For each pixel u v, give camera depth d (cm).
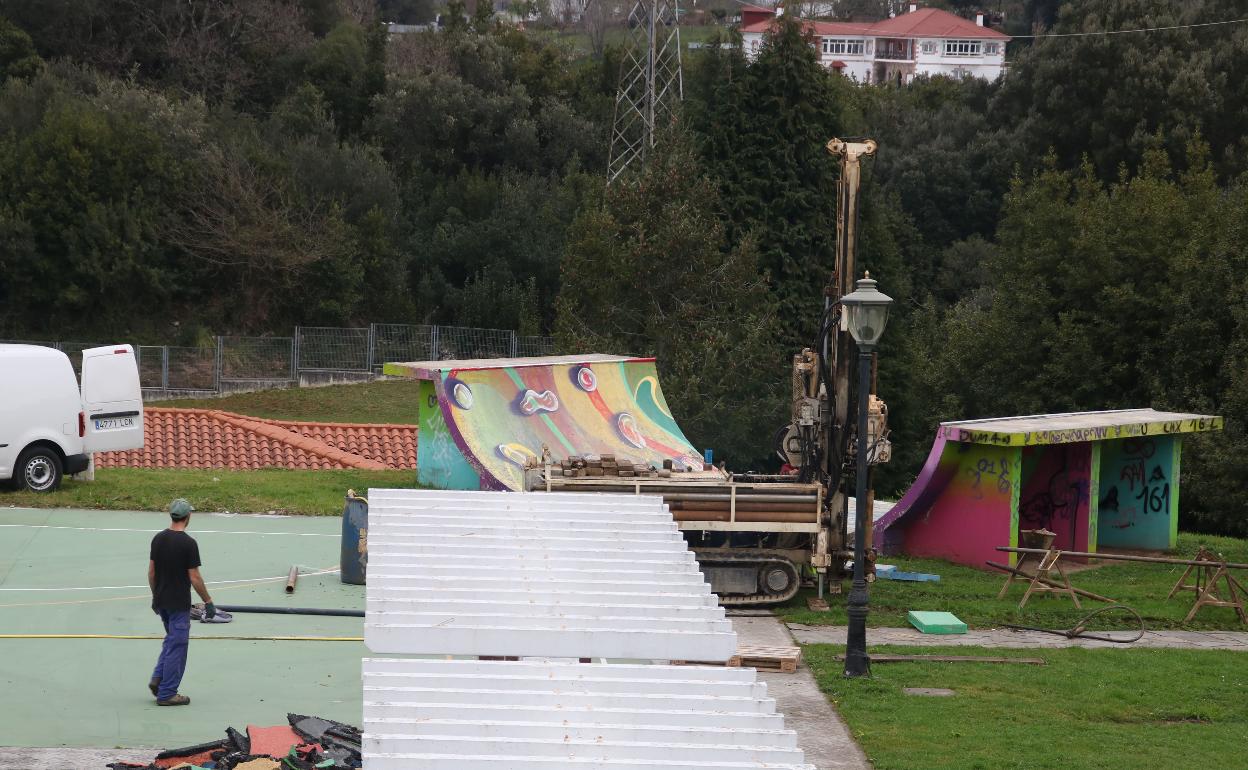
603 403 3591
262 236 8469
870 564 2569
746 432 5222
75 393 3231
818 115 6688
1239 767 1609
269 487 3541
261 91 10400
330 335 7869
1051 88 9612
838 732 1730
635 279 5359
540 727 991
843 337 2494
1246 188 4894
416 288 9400
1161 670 2084
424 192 9975
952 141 10262
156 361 7519
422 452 3547
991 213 9969
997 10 19200
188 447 4506
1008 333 5231
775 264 6425
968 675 2028
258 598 2342
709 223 5547
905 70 17588
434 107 10262
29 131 8394
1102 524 3325
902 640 2277
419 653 1117
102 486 3344
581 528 1341
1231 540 3478
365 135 10331
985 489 2944
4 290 8031
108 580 2431
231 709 1720
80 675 1853
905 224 9588
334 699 1788
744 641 2200
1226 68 8950
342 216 9056
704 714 1014
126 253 8081
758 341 5247
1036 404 5012
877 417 2500
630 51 7944
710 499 2442
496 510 1377
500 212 9500
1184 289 4572
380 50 10738
